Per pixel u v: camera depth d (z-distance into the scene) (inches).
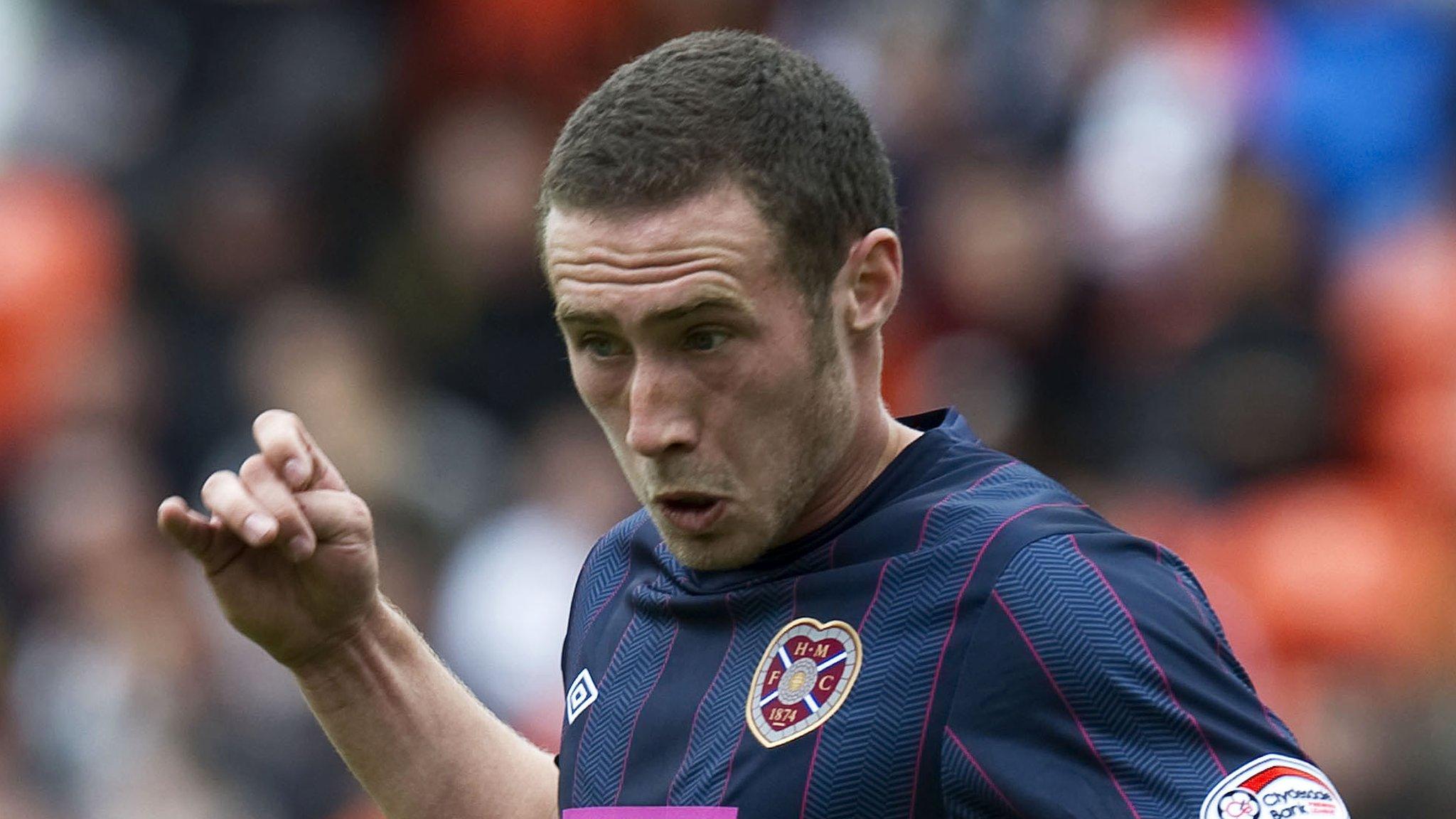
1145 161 1334.9
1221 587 1071.6
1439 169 1370.6
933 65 1369.3
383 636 400.5
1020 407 1200.8
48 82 1429.6
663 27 1459.2
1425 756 925.8
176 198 1332.4
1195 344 1170.0
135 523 1136.8
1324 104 1381.6
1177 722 317.1
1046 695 320.8
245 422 1200.8
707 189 328.2
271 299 1278.3
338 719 397.7
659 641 370.3
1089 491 1125.1
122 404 1224.2
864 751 329.4
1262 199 1207.6
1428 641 1077.8
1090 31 1387.8
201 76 1439.5
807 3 1454.2
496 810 403.2
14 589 1134.4
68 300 1300.4
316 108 1407.5
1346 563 1080.8
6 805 1004.6
